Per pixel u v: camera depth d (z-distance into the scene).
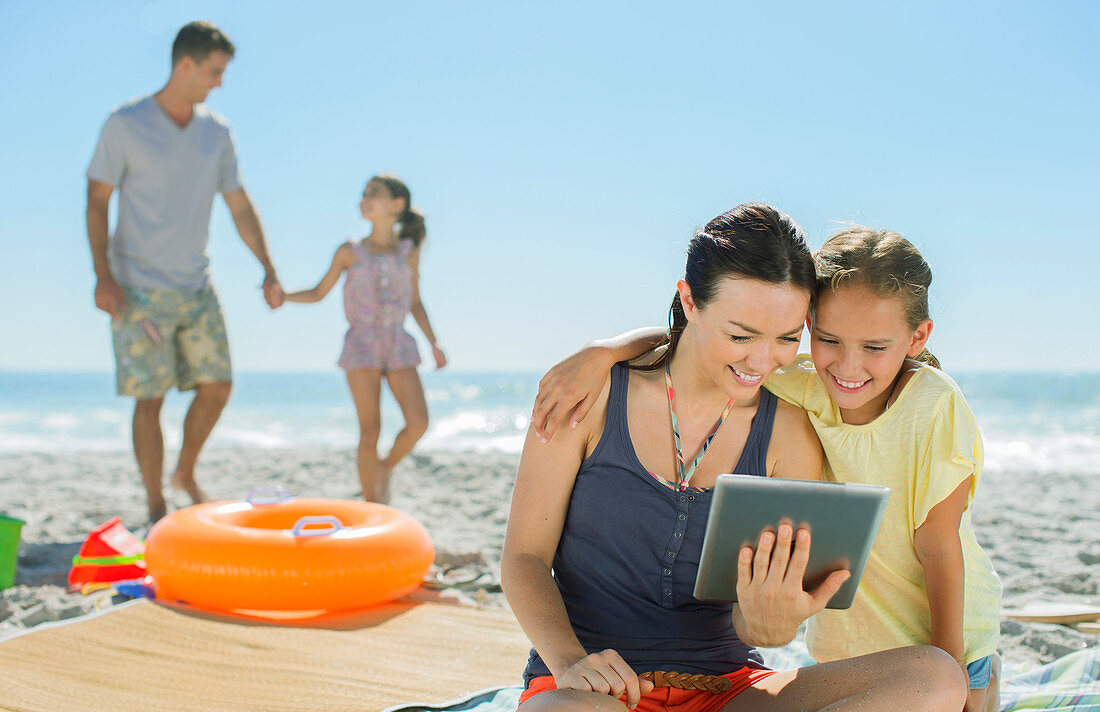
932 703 1.55
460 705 2.47
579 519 1.83
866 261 1.85
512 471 7.86
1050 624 3.40
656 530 1.79
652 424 1.86
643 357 1.97
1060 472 8.84
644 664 1.78
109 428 20.06
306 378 61.41
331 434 17.64
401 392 5.51
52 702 2.46
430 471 7.93
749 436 1.88
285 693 2.60
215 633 3.08
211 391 5.26
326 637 3.10
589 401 1.83
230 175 5.38
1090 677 2.60
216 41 4.96
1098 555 4.60
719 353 1.72
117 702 2.48
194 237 5.12
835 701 1.58
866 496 1.53
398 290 5.50
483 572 4.07
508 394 38.28
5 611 3.48
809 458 1.95
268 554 3.23
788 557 1.57
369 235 5.56
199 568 3.24
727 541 1.58
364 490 5.48
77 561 3.86
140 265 4.95
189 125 5.06
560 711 1.42
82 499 6.36
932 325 1.98
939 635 1.92
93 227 4.85
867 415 2.02
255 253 5.51
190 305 5.11
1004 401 28.44
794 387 2.04
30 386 51.12
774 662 2.80
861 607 2.10
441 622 3.31
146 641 2.96
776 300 1.65
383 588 3.39
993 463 10.98
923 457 1.92
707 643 1.82
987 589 2.08
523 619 1.71
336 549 3.31
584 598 1.84
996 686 2.13
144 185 4.91
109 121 4.85
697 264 1.74
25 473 8.23
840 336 1.88
